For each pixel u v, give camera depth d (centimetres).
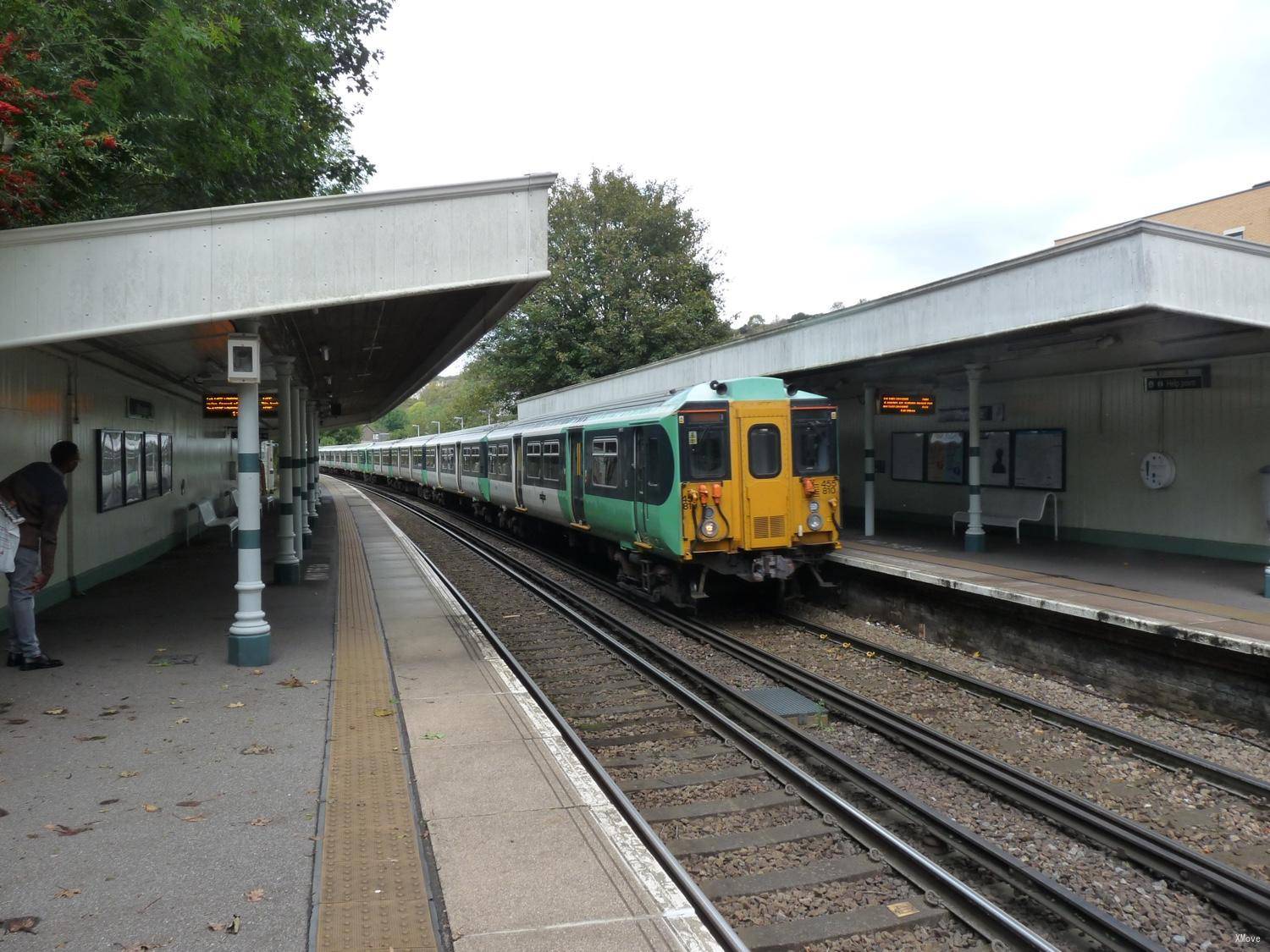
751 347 1565
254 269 709
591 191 3912
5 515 723
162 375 1355
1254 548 1071
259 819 454
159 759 541
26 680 721
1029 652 911
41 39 757
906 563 1132
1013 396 1423
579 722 746
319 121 1423
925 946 406
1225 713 718
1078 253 870
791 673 862
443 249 757
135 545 1351
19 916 356
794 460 1127
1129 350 1057
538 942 342
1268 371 1037
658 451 1130
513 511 2212
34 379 928
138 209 1134
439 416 8812
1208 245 817
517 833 444
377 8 1443
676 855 491
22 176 694
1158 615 786
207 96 980
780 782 598
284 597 1163
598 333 3631
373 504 3338
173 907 365
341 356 1364
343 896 373
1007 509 1402
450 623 1009
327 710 648
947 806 575
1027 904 448
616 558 1402
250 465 779
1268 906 429
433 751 565
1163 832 534
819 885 460
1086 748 674
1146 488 1202
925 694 820
